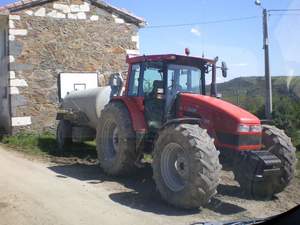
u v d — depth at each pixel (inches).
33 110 590.2
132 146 329.1
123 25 642.8
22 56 586.2
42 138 550.3
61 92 603.5
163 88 309.4
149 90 326.0
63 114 489.1
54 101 600.4
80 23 617.9
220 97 328.2
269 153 268.5
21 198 275.7
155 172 272.8
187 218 238.4
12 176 344.8
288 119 479.5
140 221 231.9
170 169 271.9
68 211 248.7
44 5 597.6
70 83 609.0
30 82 589.6
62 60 606.9
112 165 342.0
